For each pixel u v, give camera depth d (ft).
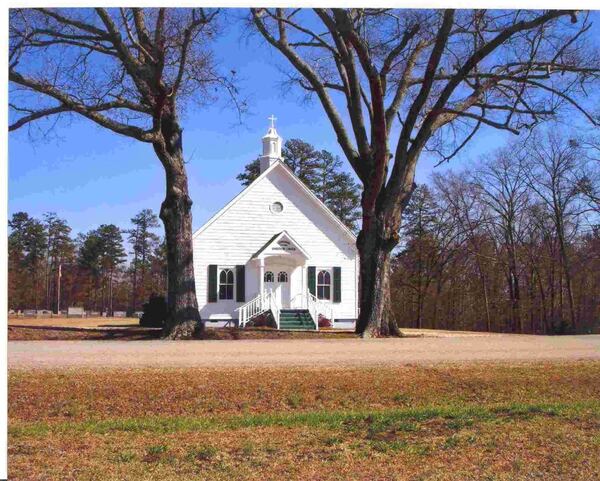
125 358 51.98
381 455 25.88
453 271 183.83
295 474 23.61
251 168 212.64
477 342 69.46
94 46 71.26
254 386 41.70
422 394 41.57
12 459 25.38
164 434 29.94
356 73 74.69
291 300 109.60
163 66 66.44
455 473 23.72
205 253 106.73
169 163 73.82
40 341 67.36
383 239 74.90
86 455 25.99
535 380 44.83
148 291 278.87
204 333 73.72
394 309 196.34
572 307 153.38
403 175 73.92
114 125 70.33
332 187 217.56
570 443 27.35
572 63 68.85
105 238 275.59
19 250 254.47
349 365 49.14
